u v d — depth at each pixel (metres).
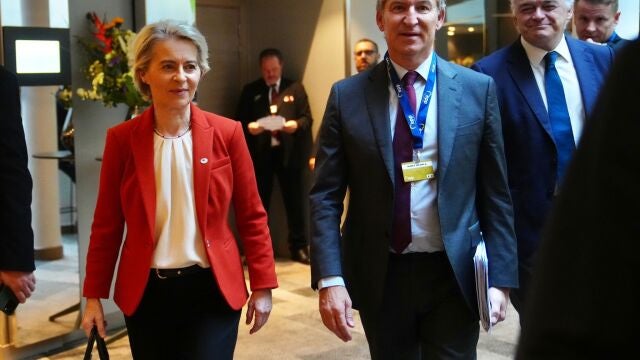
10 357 4.06
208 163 2.27
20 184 2.24
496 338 4.36
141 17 4.56
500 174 2.26
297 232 6.48
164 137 2.28
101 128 4.40
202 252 2.26
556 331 0.72
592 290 0.70
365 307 2.30
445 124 2.19
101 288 2.35
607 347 0.69
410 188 2.21
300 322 4.81
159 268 2.24
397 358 2.31
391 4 2.20
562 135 2.60
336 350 4.28
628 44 0.73
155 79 2.25
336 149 2.30
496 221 2.26
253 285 2.44
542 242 0.78
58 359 4.10
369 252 2.26
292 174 6.37
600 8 3.45
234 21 6.73
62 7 4.17
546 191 2.61
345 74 5.95
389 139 2.22
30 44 4.03
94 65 4.16
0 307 2.29
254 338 4.50
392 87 2.26
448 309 2.25
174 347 2.29
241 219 2.44
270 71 6.24
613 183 0.70
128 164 2.29
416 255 2.25
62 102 4.20
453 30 5.92
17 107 2.27
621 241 0.69
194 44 2.27
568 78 2.63
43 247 4.16
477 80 2.27
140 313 2.28
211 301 2.29
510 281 2.22
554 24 2.57
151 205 2.23
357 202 2.29
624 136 0.70
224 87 6.71
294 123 6.18
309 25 6.24
